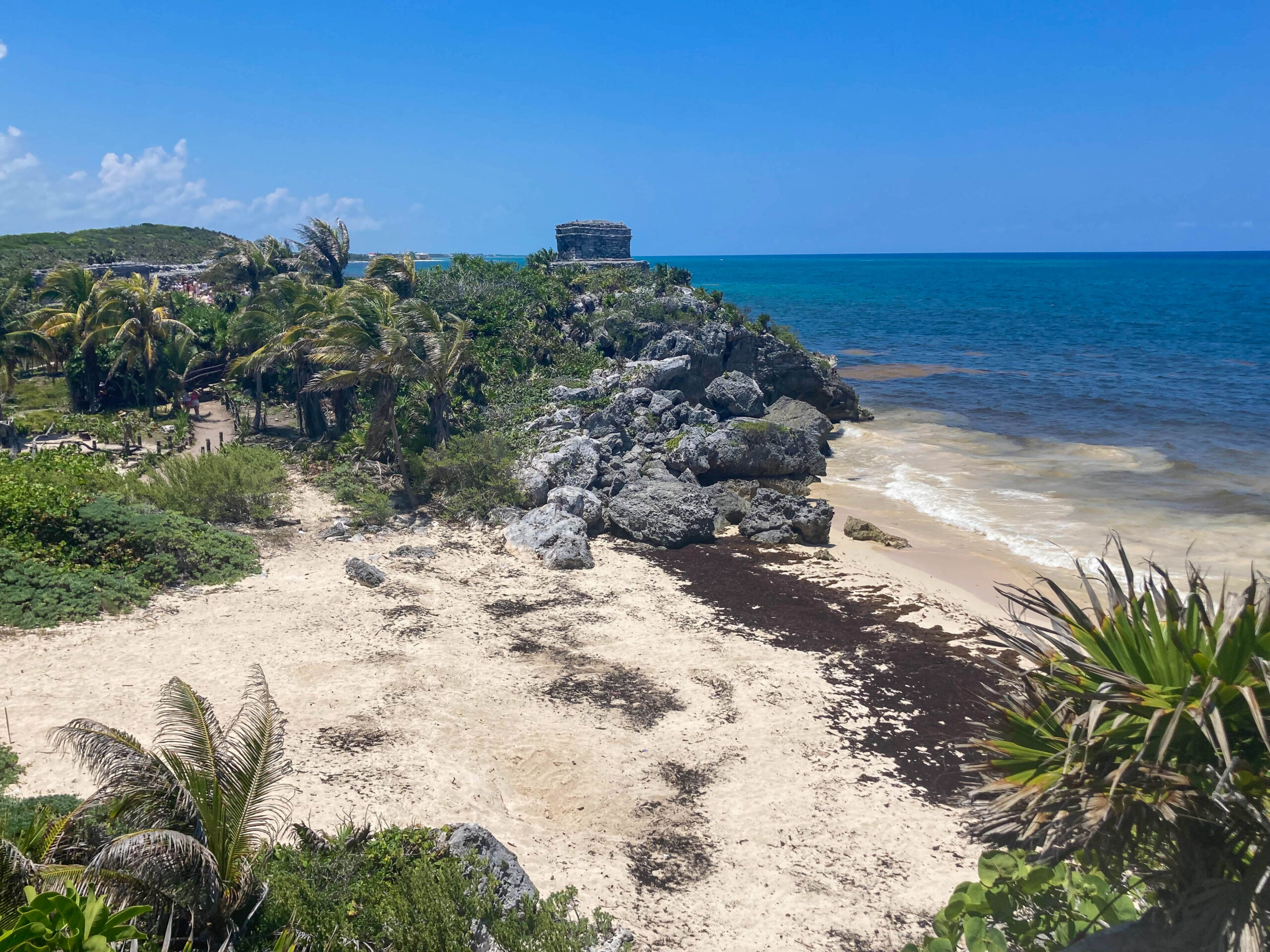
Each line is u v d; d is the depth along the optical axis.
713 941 14.02
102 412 49.19
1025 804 8.14
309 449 40.72
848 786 18.33
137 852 9.55
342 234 60.56
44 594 23.36
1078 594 28.64
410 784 17.20
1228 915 7.10
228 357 57.56
